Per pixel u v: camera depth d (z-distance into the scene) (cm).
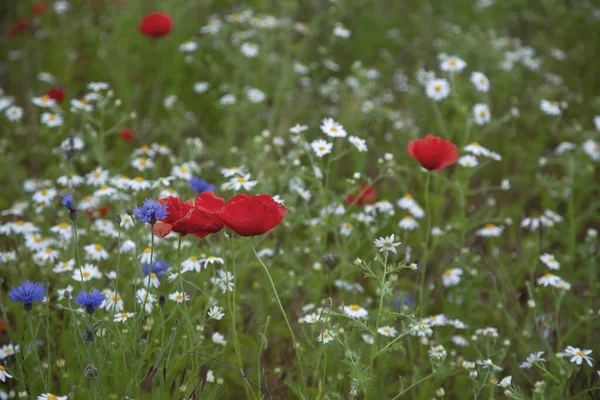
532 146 675
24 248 461
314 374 371
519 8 1022
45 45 846
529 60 798
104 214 505
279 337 456
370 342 392
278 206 304
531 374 421
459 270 457
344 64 896
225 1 959
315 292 437
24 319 386
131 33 812
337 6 916
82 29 873
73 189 522
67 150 476
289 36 767
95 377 308
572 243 531
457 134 614
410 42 958
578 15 939
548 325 427
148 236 445
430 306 484
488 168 687
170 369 353
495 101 776
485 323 477
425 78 682
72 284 406
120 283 421
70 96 720
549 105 631
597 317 469
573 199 630
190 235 451
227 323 441
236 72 725
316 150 460
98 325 343
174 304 392
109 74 754
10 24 924
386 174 478
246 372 426
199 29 877
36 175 637
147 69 806
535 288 457
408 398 409
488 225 509
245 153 588
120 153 655
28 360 385
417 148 410
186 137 714
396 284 458
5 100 628
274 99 746
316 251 466
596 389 363
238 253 442
